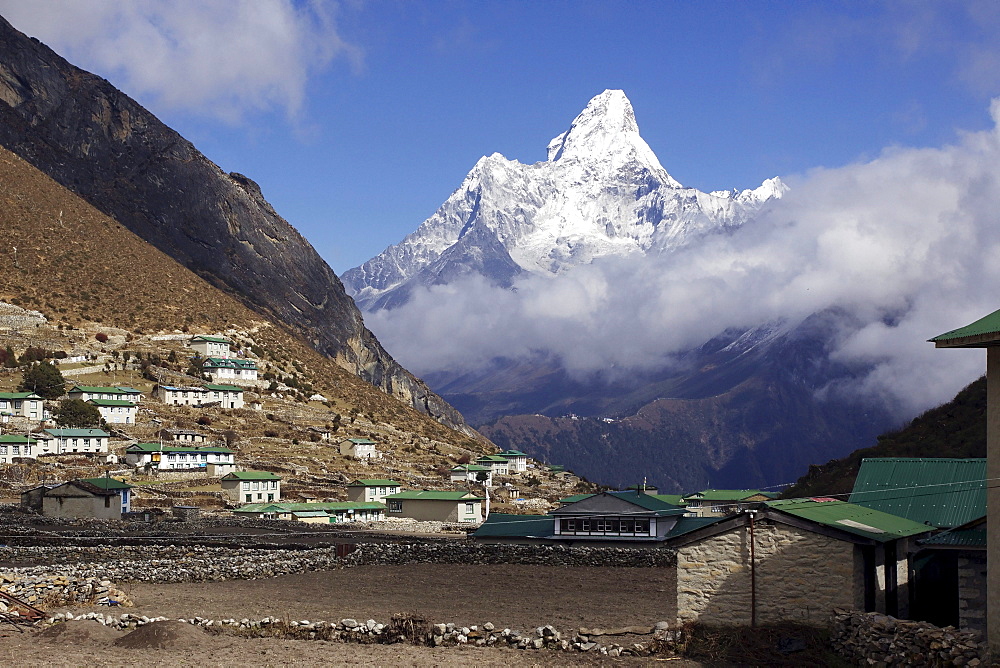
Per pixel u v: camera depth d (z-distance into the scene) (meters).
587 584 57.53
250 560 61.06
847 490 96.00
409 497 131.62
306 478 165.62
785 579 35.75
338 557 65.38
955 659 30.72
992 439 30.83
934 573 41.12
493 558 66.56
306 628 41.94
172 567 58.69
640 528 79.94
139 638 39.97
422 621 41.50
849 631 34.34
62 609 46.25
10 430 160.50
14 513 111.00
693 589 37.00
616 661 36.41
